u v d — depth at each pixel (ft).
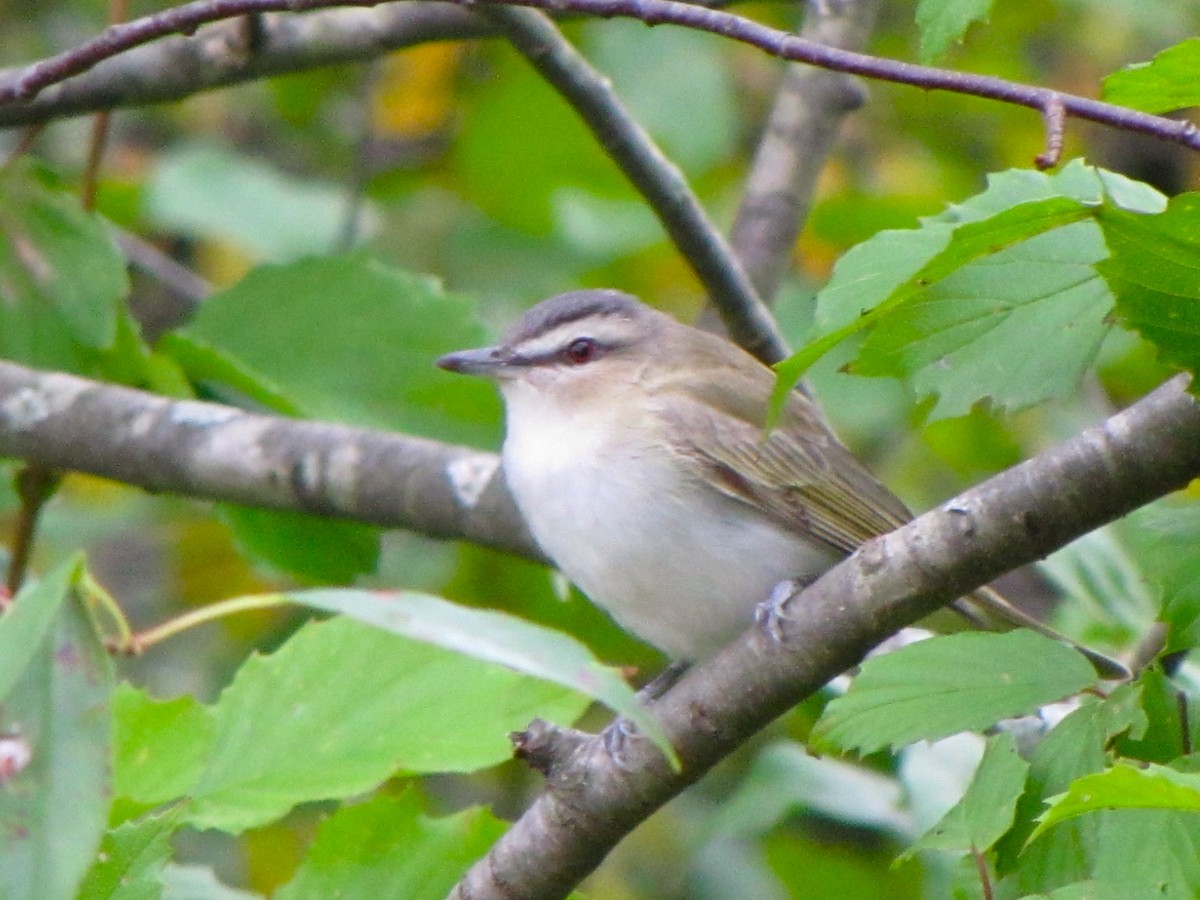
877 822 35.86
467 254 50.14
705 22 21.24
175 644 47.67
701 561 31.73
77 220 35.65
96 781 15.74
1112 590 32.32
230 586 47.29
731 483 32.01
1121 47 51.13
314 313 38.06
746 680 23.45
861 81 41.22
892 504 33.40
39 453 35.83
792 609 23.13
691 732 23.82
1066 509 20.77
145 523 48.65
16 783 15.64
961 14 19.56
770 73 52.49
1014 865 21.20
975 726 21.57
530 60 33.32
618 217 49.80
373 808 25.68
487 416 38.11
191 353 36.76
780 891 45.39
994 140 52.47
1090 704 21.56
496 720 25.46
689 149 48.19
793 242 39.24
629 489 31.71
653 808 24.12
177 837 42.73
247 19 34.76
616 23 48.75
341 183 53.52
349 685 25.96
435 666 25.99
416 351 37.86
